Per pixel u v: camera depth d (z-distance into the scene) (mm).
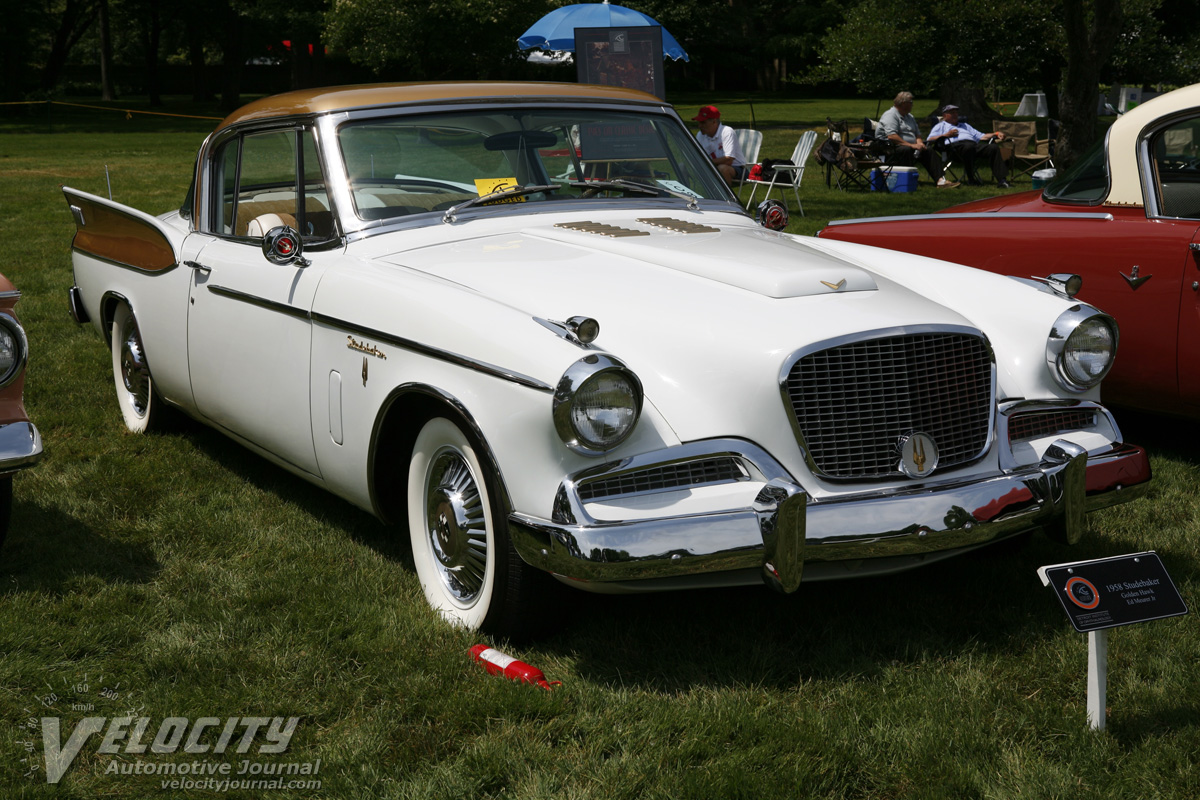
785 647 3092
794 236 4340
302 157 3959
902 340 2934
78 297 5582
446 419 3082
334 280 3512
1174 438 5074
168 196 15125
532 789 2414
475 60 34156
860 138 15531
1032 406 3260
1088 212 4785
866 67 21578
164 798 2416
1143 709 2721
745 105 42812
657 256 3420
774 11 57719
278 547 3830
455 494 3176
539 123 4176
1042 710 2705
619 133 4324
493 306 3021
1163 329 4445
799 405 2844
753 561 2701
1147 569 2627
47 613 3252
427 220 3812
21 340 3227
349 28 34594
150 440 5078
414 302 3170
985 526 2900
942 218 5297
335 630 3162
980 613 3285
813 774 2451
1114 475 3244
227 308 4086
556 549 2660
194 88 56094
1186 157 4465
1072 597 2520
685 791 2398
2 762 2541
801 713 2723
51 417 5328
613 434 2678
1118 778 2430
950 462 3041
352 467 3469
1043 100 26453
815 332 2885
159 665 2971
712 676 2955
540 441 2740
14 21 43750
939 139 15211
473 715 2717
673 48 16531
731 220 4285
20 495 4312
